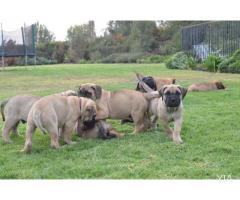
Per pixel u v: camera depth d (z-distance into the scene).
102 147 6.85
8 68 31.12
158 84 12.48
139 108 7.88
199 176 5.44
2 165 6.10
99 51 48.62
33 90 15.57
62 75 22.64
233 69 22.77
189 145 6.89
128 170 5.67
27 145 6.69
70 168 5.82
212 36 29.33
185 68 27.19
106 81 18.62
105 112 7.77
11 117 7.48
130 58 43.72
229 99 11.89
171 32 48.81
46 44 48.00
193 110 10.05
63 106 7.06
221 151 6.52
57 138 6.94
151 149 6.68
